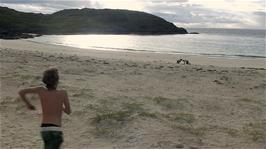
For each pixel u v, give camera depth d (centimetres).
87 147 916
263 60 4125
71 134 997
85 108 1183
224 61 3756
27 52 2798
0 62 1995
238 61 3847
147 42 8744
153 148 923
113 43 7694
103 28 16300
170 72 2080
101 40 9144
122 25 17362
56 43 6538
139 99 1326
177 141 967
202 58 4062
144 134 993
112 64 2298
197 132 1029
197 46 7600
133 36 13438
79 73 1862
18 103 1226
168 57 3934
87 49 4647
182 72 2114
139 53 4366
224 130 1071
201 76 2006
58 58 2458
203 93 1561
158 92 1518
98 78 1748
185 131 1035
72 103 1235
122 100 1295
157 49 6069
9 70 1766
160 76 1920
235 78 2011
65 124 1063
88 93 1365
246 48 7294
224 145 963
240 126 1129
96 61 2447
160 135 995
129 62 2591
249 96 1557
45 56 2544
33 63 2070
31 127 1041
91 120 1079
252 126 1131
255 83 1884
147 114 1118
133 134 992
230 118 1214
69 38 9656
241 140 1004
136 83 1689
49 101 647
